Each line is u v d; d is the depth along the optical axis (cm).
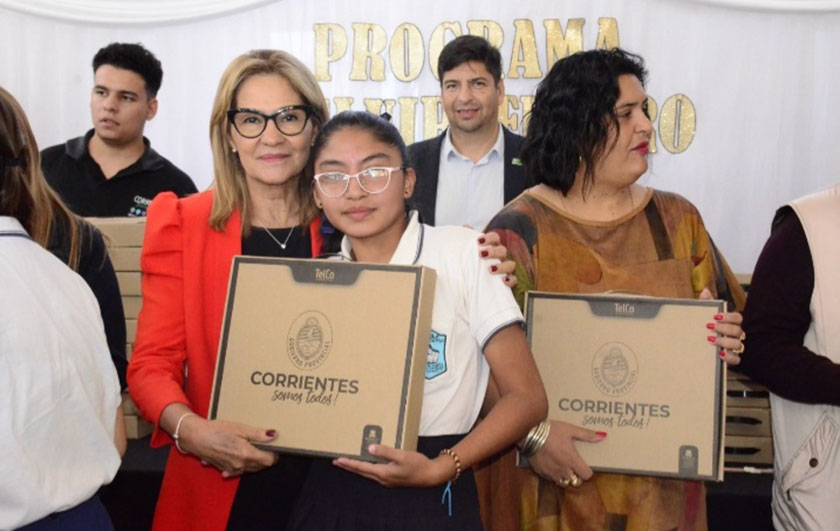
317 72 375
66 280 136
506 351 151
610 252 180
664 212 184
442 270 153
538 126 184
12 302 123
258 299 153
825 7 353
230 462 148
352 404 144
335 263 150
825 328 179
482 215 317
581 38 363
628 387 167
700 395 164
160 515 172
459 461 141
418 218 163
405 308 145
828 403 176
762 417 226
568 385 168
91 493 131
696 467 163
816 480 180
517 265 178
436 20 369
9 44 379
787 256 183
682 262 181
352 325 147
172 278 170
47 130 383
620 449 165
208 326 168
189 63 379
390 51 372
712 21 359
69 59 381
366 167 150
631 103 176
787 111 360
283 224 176
